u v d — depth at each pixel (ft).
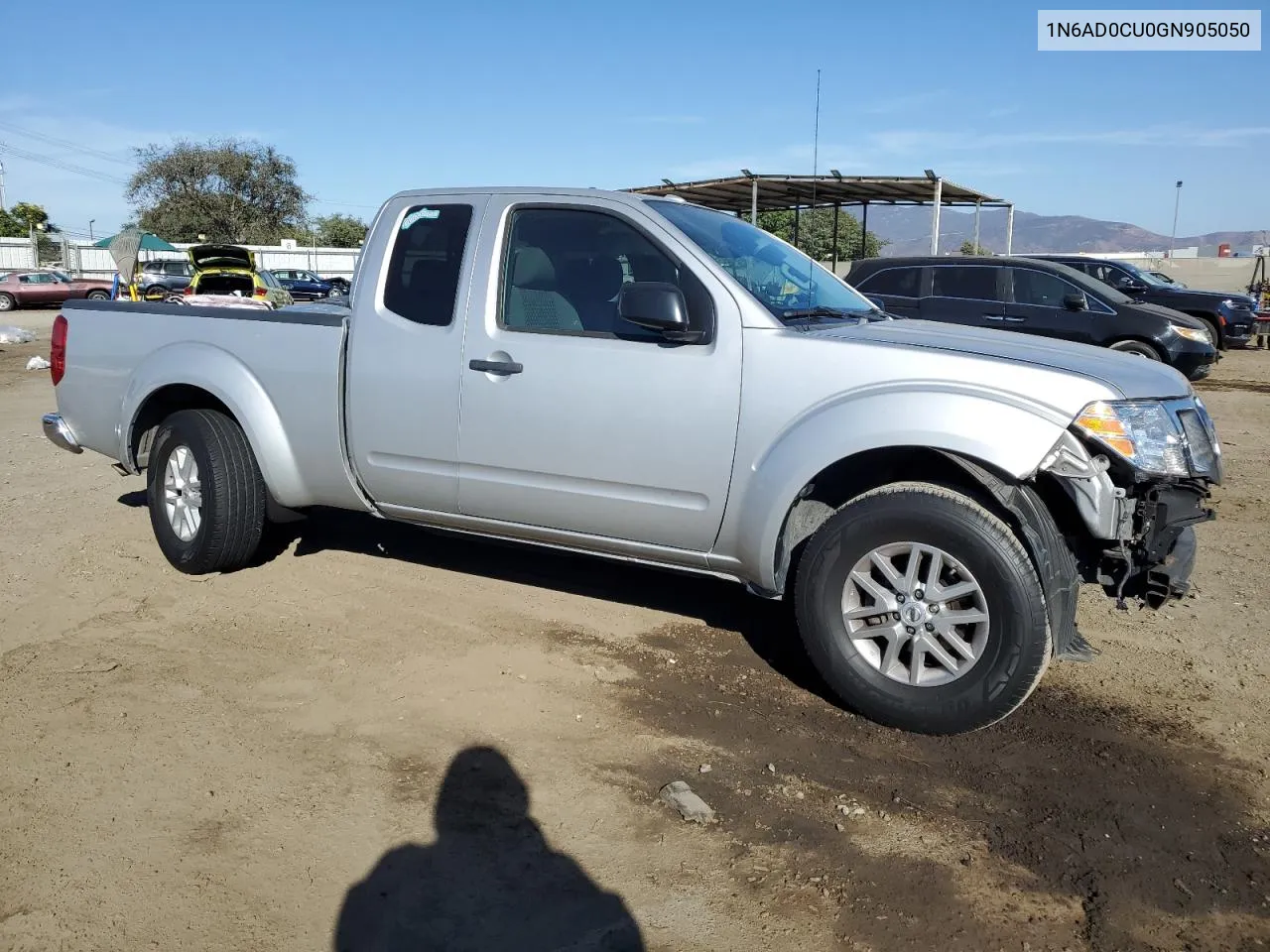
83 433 18.37
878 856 9.90
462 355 14.46
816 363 12.47
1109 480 11.48
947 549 11.78
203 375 16.51
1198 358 41.73
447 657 14.21
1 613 15.61
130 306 17.75
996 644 11.63
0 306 111.45
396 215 15.39
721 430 12.92
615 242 13.99
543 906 9.04
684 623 15.75
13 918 8.69
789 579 14.67
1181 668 14.42
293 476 16.28
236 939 8.52
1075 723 12.73
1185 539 12.61
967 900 9.27
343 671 13.71
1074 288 43.01
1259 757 11.94
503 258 14.53
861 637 12.44
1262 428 35.86
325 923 8.75
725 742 12.09
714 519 13.17
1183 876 9.68
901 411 11.82
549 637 15.05
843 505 12.53
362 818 10.30
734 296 13.03
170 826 10.07
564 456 13.89
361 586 16.99
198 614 15.66
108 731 11.96
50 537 19.52
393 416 15.05
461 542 19.47
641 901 9.14
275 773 11.13
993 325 43.62
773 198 72.69
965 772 11.51
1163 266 163.12
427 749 11.71
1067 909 9.19
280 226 213.25
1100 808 10.79
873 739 12.23
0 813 10.23
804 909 9.10
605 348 13.56
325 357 15.53
